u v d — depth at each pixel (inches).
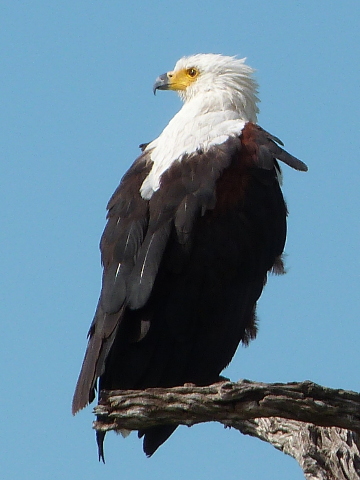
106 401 361.7
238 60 564.7
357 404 330.0
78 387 420.2
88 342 441.4
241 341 510.0
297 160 478.3
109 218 473.4
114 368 434.9
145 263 435.5
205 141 491.2
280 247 494.9
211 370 455.8
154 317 439.2
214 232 456.4
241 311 470.3
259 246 473.7
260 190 477.1
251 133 497.4
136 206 463.2
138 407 355.3
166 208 453.1
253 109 564.1
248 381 342.6
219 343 458.6
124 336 433.4
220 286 455.8
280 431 392.5
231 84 553.9
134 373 435.2
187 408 348.2
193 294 449.1
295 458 377.7
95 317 440.5
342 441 374.9
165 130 525.7
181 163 476.1
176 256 446.0
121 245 448.1
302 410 332.8
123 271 439.2
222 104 545.0
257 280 479.2
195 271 449.4
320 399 332.5
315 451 372.2
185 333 447.2
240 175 473.7
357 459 366.3
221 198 463.2
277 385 335.3
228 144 485.7
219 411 344.5
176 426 443.8
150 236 446.0
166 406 352.2
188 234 447.5
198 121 512.1
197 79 564.1
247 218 468.4
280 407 334.6
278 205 486.9
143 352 436.8
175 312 444.5
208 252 452.8
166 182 465.7
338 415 331.6
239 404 341.1
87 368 422.9
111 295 433.1
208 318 453.1
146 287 427.5
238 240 463.2
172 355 444.8
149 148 519.8
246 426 403.2
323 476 363.3
